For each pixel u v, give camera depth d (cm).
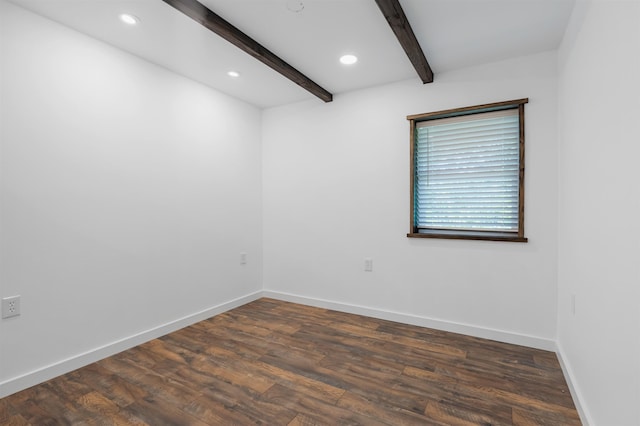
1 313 180
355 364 218
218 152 320
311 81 292
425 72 259
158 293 266
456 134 277
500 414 165
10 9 183
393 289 302
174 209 278
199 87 300
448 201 282
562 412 167
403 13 192
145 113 255
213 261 316
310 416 165
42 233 197
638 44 103
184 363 220
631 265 108
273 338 262
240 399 179
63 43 206
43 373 196
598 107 142
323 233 339
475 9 190
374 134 307
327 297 339
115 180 235
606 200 132
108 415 165
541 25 206
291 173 358
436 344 249
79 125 215
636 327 104
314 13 195
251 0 182
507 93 250
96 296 225
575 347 182
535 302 244
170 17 199
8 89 183
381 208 306
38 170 195
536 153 241
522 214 246
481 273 263
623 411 114
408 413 167
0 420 161
